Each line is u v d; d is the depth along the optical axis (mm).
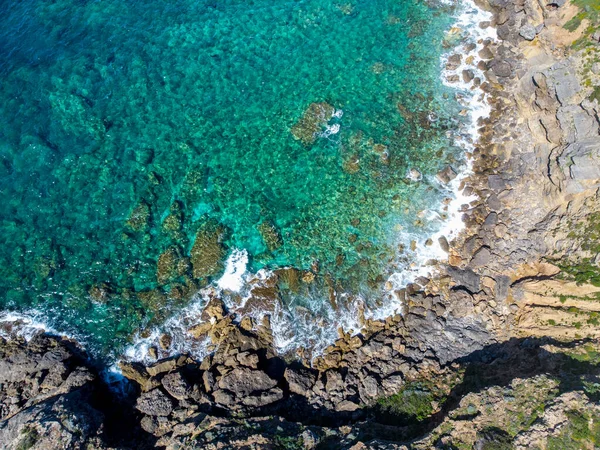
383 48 47969
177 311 37188
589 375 27594
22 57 48438
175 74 47406
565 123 34781
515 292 34125
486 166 40688
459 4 49344
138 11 51844
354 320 36250
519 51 43406
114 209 41062
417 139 42781
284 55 48344
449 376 32031
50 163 42688
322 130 43906
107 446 30109
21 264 38812
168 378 33438
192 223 40656
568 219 34094
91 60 48156
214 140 44219
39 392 33594
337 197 41031
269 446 28172
